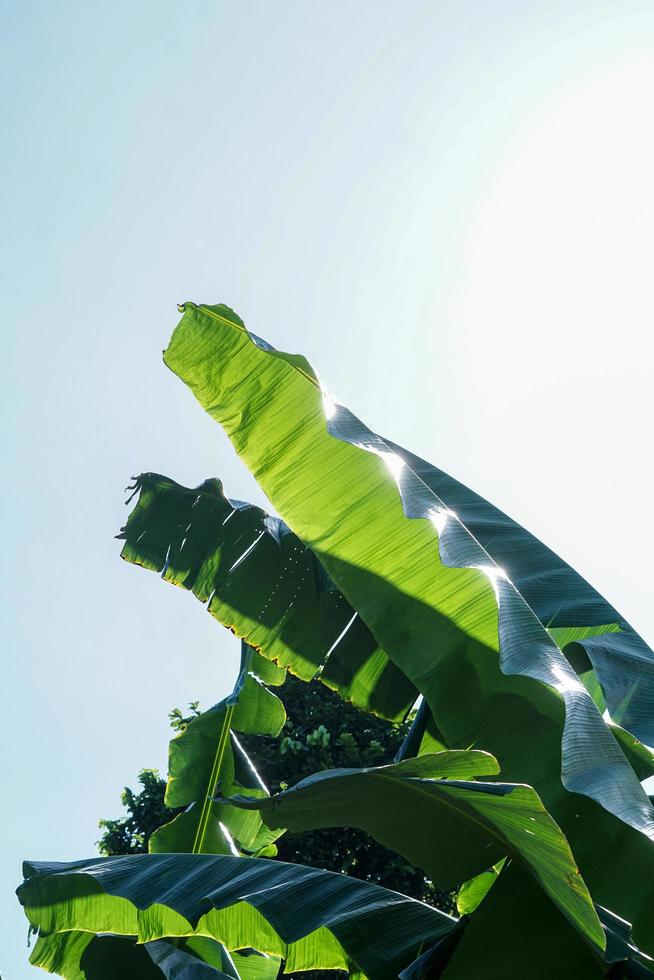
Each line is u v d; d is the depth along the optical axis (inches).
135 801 437.1
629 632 143.1
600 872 99.9
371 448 113.3
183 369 138.6
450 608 120.8
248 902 105.3
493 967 90.6
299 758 426.0
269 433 135.9
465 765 76.9
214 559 174.9
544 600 145.9
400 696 160.6
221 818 188.2
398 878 394.9
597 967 89.4
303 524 132.0
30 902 143.5
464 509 167.6
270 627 169.6
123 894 115.0
